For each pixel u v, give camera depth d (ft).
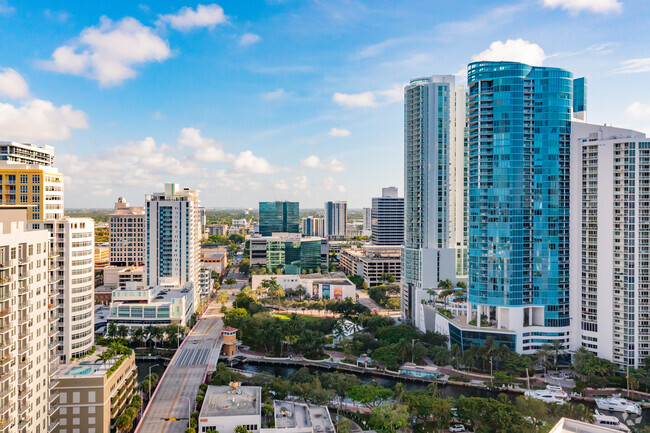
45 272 430.20
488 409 513.45
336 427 530.68
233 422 495.00
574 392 648.79
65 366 552.82
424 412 536.01
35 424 408.26
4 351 353.72
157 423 544.21
